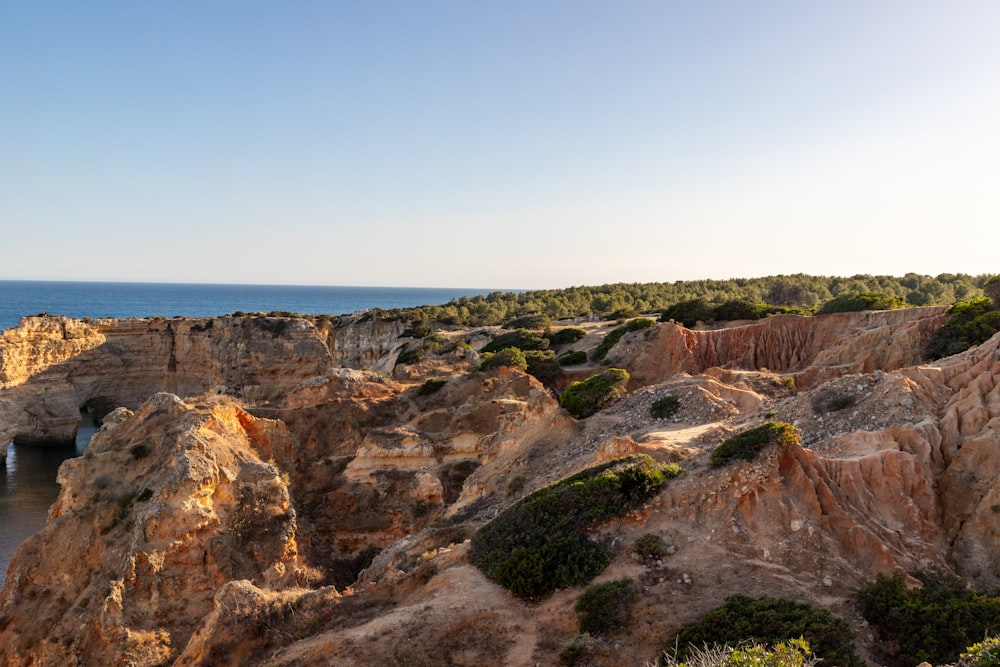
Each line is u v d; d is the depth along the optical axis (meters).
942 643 16.69
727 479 21.58
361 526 37.25
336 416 43.66
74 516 31.12
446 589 20.23
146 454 33.72
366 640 17.47
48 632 27.59
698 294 151.00
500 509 31.42
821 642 16.09
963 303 48.69
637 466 22.81
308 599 21.50
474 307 157.75
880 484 22.33
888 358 47.22
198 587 28.31
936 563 20.08
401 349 91.88
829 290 134.00
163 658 25.78
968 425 24.58
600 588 18.66
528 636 17.81
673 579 18.95
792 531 20.20
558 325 108.88
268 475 32.97
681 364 59.72
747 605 17.42
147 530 28.23
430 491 38.50
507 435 40.84
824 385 30.81
